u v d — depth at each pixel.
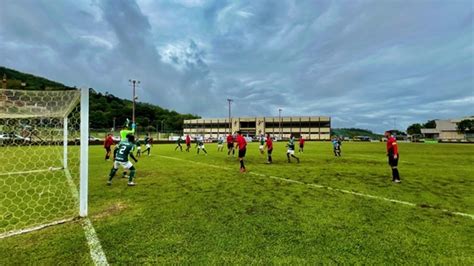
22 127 11.74
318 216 4.31
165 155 17.02
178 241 3.31
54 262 2.79
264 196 5.69
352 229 3.73
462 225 3.92
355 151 22.22
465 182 7.51
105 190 6.25
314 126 74.62
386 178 8.17
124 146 6.81
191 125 86.62
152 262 2.79
